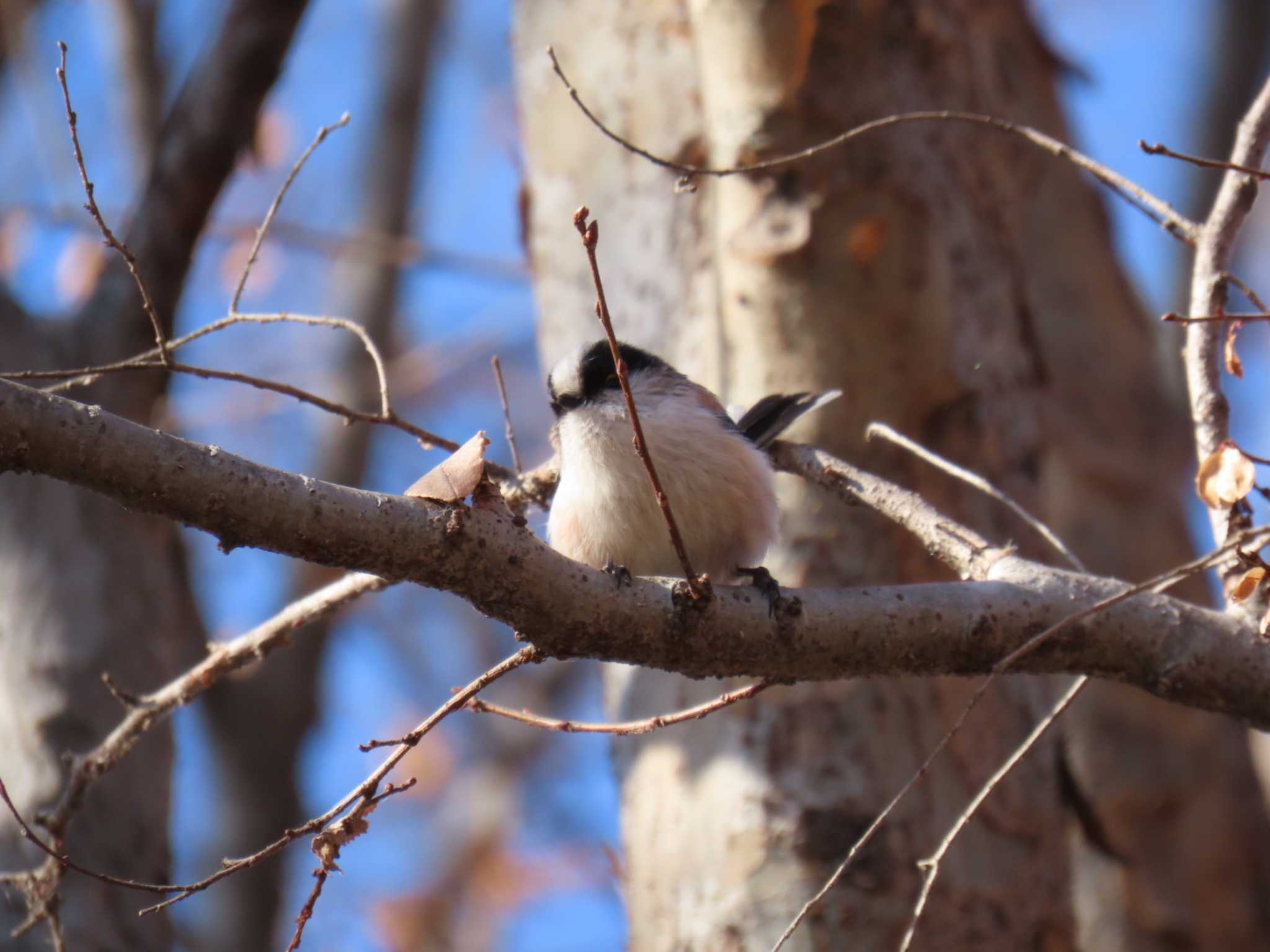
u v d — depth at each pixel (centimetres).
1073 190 2056
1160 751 1994
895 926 898
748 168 736
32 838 648
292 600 1814
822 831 914
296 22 1287
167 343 775
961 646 680
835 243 1000
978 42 1191
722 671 668
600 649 645
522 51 1182
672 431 848
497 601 621
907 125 1039
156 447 568
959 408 1014
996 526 1013
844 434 989
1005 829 952
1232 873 1973
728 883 918
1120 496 2028
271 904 1619
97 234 1316
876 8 1034
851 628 668
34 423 554
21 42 1694
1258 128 722
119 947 958
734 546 870
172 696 834
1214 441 695
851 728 939
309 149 743
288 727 1669
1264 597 694
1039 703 1016
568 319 1090
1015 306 1118
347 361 1956
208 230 1398
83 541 1075
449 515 604
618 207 1084
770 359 996
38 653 1026
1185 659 682
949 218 1048
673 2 1099
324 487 590
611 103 1100
